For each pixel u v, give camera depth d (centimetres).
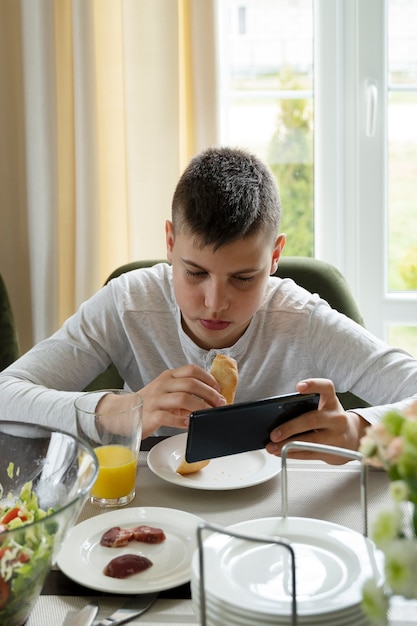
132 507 101
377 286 230
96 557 88
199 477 109
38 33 197
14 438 91
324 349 144
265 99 227
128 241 206
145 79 200
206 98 199
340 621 65
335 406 112
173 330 150
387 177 227
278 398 102
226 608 66
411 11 219
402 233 230
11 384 133
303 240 232
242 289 128
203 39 196
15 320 214
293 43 224
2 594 68
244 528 80
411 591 51
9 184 210
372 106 220
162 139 202
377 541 54
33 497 88
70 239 209
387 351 141
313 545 78
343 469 111
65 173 206
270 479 109
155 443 124
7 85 206
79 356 147
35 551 69
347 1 218
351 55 221
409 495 56
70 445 87
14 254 212
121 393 120
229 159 133
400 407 120
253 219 125
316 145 227
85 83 197
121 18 198
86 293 205
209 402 116
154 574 83
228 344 147
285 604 67
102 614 78
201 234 123
